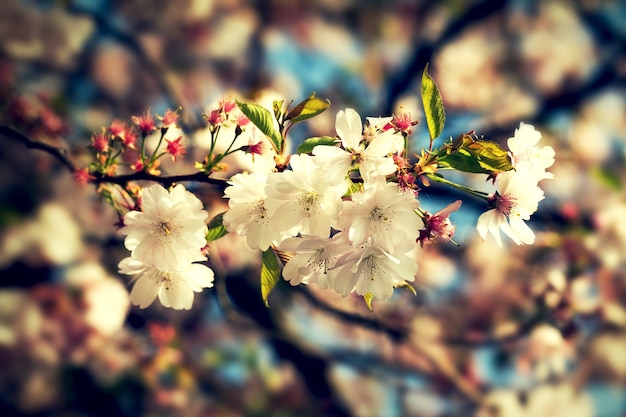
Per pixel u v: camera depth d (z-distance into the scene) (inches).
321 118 58.1
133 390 56.0
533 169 21.3
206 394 60.2
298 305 60.9
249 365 61.6
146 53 58.3
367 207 20.5
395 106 60.2
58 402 53.1
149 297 22.1
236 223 21.2
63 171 53.0
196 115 52.7
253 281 57.4
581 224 62.4
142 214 21.6
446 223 20.8
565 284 62.6
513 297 63.2
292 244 20.7
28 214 52.5
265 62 61.6
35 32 55.7
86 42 57.1
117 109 54.9
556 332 62.7
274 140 21.4
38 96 49.6
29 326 52.2
